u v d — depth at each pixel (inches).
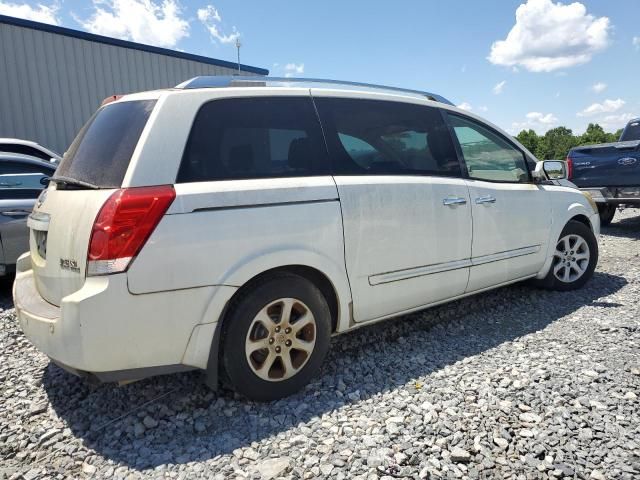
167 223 89.4
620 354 126.3
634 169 291.1
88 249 86.8
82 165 101.8
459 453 84.5
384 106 130.8
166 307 90.4
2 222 193.3
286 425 97.0
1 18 422.3
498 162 159.3
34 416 103.1
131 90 510.6
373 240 119.0
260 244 99.7
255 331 102.3
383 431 93.3
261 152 106.2
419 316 160.9
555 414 97.5
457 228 138.5
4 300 196.4
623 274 211.8
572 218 188.9
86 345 85.2
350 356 130.0
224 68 592.1
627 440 88.7
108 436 95.1
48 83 455.8
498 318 158.4
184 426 98.0
